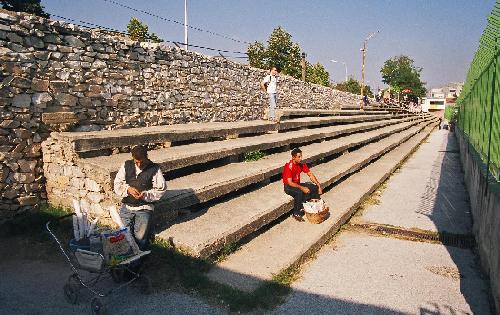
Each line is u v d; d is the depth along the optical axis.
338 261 5.55
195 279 4.48
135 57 9.22
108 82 8.44
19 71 6.54
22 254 5.43
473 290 4.73
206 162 7.96
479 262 5.57
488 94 6.59
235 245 5.45
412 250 6.00
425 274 5.16
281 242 5.83
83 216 4.59
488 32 5.89
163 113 10.26
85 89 7.84
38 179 6.88
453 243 6.30
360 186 9.34
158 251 4.93
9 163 6.45
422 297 4.54
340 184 9.53
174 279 4.60
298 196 6.80
